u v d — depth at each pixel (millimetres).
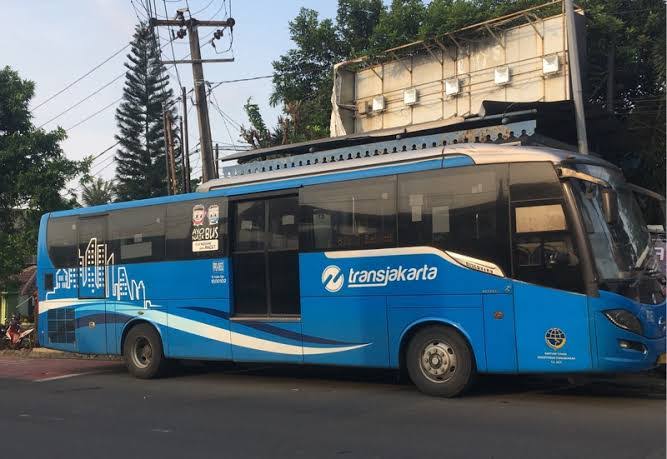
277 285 10336
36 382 12188
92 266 12711
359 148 11617
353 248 9461
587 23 16688
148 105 50750
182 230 11492
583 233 7848
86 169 20797
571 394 8867
